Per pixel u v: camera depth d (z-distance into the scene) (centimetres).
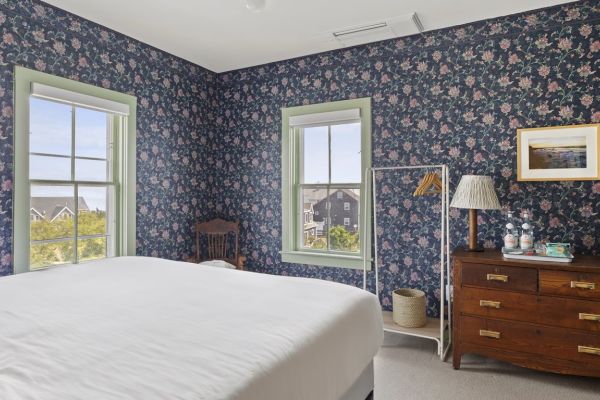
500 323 250
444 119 317
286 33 321
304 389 128
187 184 394
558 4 275
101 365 111
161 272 229
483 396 227
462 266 260
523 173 289
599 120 267
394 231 337
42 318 150
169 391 98
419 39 323
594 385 240
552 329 236
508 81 295
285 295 186
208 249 408
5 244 256
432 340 313
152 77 354
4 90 254
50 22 275
